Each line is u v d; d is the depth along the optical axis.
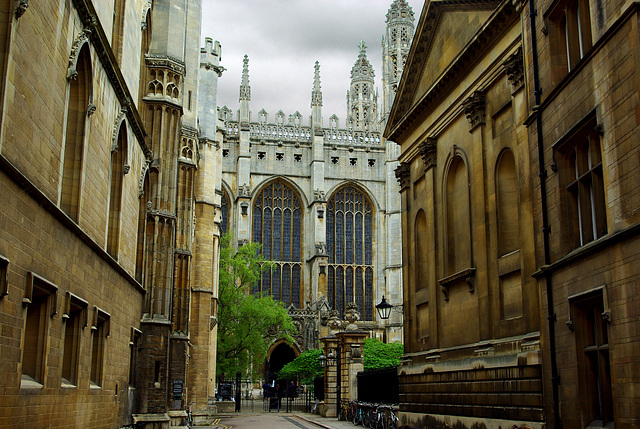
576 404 19.98
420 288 38.38
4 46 13.97
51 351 17.70
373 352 71.81
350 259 99.19
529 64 24.27
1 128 13.81
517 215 28.28
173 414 41.50
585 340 20.03
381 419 37.78
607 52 18.19
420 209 38.97
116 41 26.81
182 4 41.00
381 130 104.50
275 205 98.69
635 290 16.64
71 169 20.33
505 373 25.73
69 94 20.16
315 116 99.69
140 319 32.38
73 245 19.44
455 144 33.44
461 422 29.55
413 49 39.25
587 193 20.45
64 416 19.00
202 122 59.47
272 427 42.44
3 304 14.23
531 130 23.88
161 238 37.62
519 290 26.75
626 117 17.12
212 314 66.06
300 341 91.19
